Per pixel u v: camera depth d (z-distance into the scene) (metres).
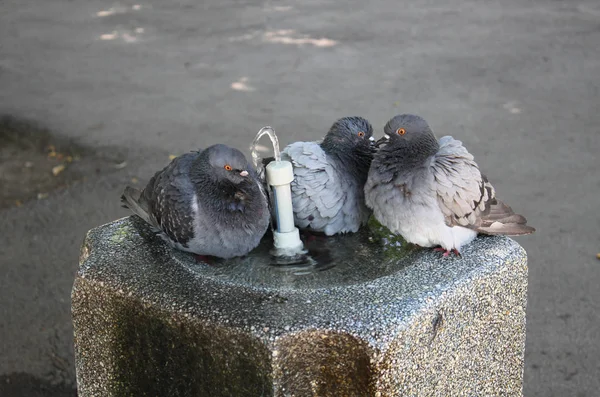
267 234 3.20
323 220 3.15
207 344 2.30
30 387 4.04
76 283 2.64
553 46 9.24
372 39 9.85
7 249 5.45
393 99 7.85
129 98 8.38
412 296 2.32
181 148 7.06
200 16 11.46
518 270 2.69
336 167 3.14
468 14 10.80
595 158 6.45
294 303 2.31
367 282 2.45
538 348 4.19
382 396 2.18
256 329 2.18
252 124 7.43
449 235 2.79
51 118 7.90
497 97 7.82
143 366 2.55
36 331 4.50
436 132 7.02
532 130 7.04
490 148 6.69
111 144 7.24
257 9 11.66
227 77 8.80
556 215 5.55
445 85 8.19
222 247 2.88
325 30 10.34
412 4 11.53
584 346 4.18
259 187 2.93
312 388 2.23
